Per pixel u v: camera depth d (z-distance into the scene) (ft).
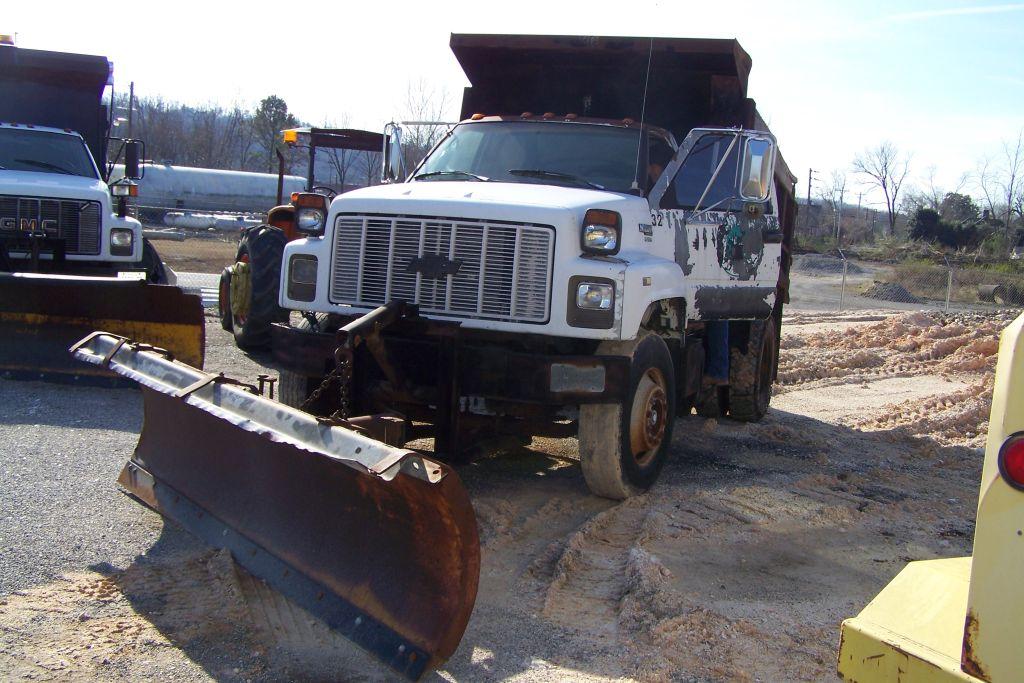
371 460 10.33
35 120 37.76
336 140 38.40
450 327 16.94
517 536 16.43
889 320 57.16
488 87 26.35
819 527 17.83
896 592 9.18
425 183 19.36
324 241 18.45
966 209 174.91
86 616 12.34
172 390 13.37
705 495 19.19
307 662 11.54
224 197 154.61
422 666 11.02
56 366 24.90
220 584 13.32
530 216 16.88
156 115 240.53
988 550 7.60
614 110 25.61
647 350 18.15
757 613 13.53
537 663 11.78
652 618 13.01
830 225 198.18
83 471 18.01
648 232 18.90
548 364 16.66
